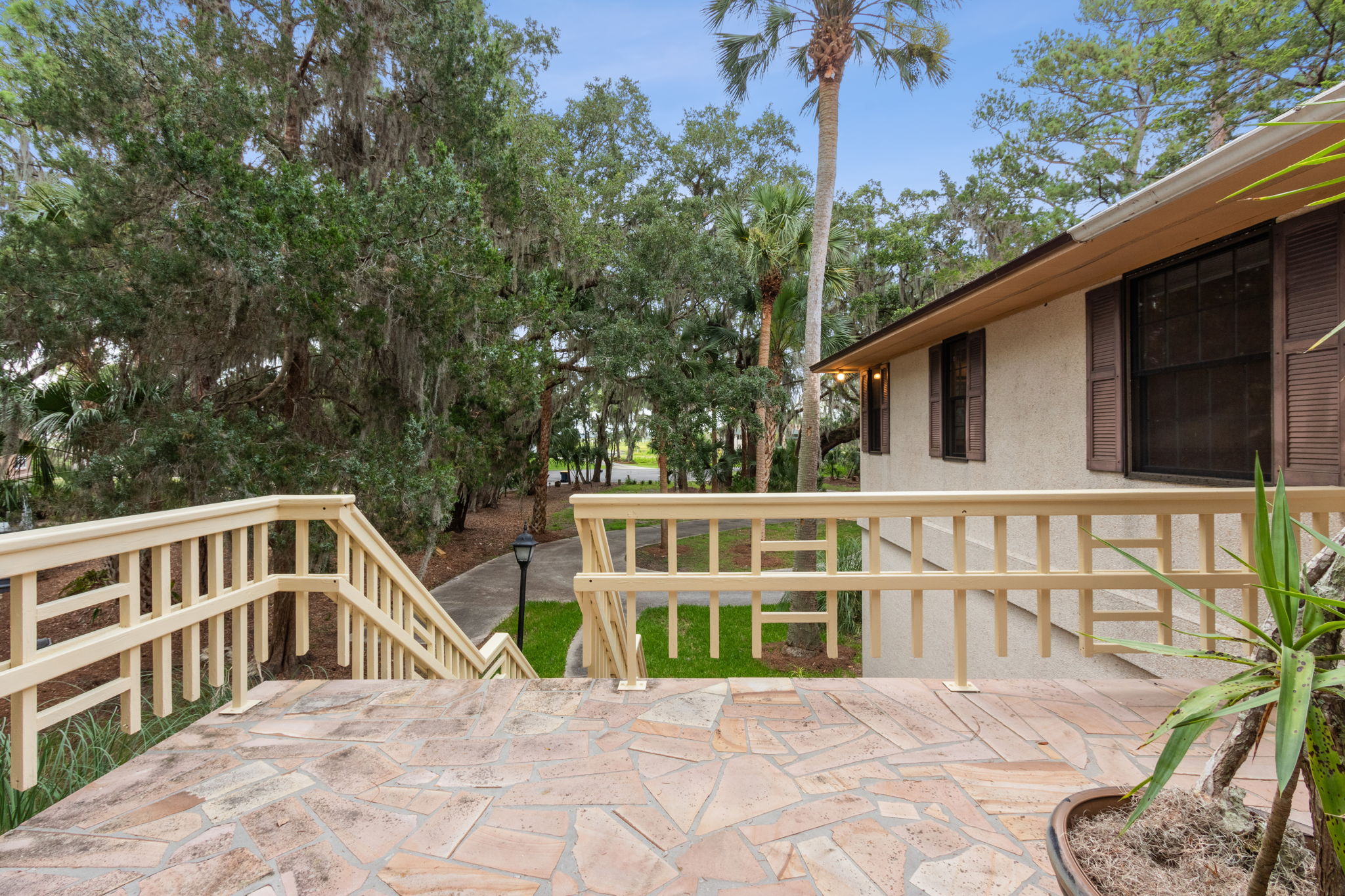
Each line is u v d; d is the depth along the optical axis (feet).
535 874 5.81
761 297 54.39
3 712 16.30
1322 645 4.82
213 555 8.95
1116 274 14.85
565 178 42.14
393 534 25.58
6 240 20.44
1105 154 51.55
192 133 20.34
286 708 9.59
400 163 27.94
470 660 15.84
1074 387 16.70
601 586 10.02
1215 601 12.29
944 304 18.65
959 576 9.71
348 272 22.40
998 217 58.03
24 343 20.81
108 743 10.84
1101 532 15.80
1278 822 3.96
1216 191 9.52
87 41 20.80
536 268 40.52
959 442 24.39
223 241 19.97
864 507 9.72
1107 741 8.39
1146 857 4.84
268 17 25.71
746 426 56.13
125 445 21.04
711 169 71.15
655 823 6.59
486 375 27.66
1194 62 42.27
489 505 91.09
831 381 71.51
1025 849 6.13
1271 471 11.01
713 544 9.91
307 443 24.29
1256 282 11.34
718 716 9.16
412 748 8.27
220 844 6.24
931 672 25.88
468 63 28.89
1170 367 13.41
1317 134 7.55
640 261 48.73
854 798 7.06
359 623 10.92
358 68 26.13
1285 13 37.86
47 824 6.58
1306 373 10.27
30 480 26.81
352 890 5.58
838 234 46.29
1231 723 9.06
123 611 7.25
